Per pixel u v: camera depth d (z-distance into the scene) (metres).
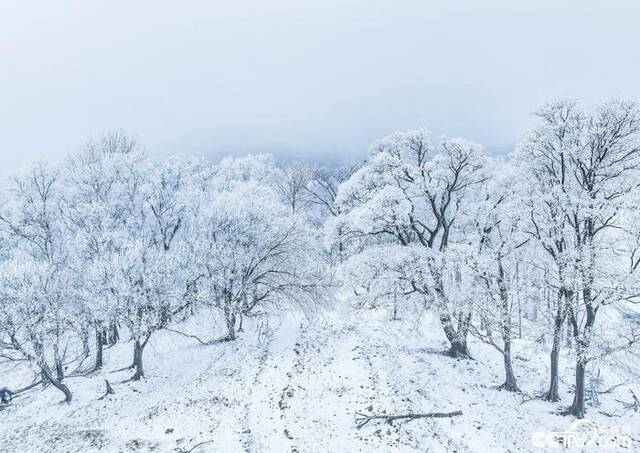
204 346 34.28
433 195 30.53
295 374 27.91
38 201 35.50
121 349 34.56
